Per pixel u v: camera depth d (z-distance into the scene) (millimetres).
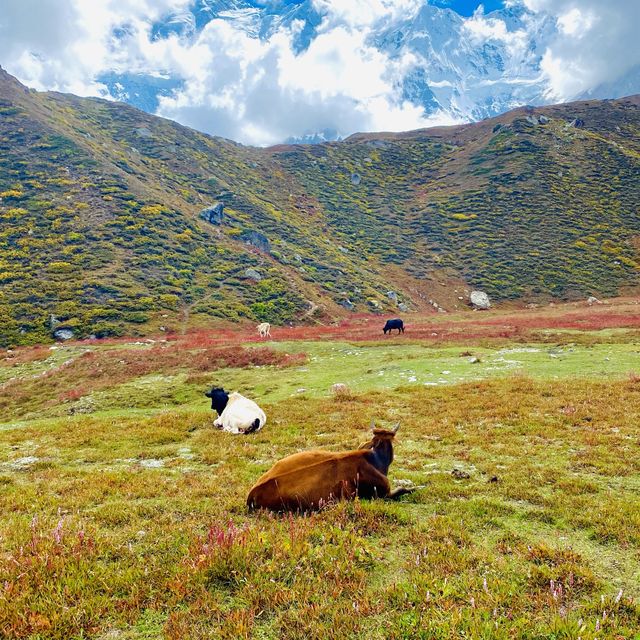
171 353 30125
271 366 25797
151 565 5051
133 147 120188
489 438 10547
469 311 73562
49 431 13828
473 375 18703
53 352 35531
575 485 7363
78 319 50875
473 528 6121
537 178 114250
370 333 39500
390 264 95812
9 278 57156
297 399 16953
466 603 4367
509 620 4074
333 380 20484
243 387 21234
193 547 5258
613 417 11414
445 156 152375
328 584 4664
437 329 40062
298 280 77375
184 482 8422
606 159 118312
